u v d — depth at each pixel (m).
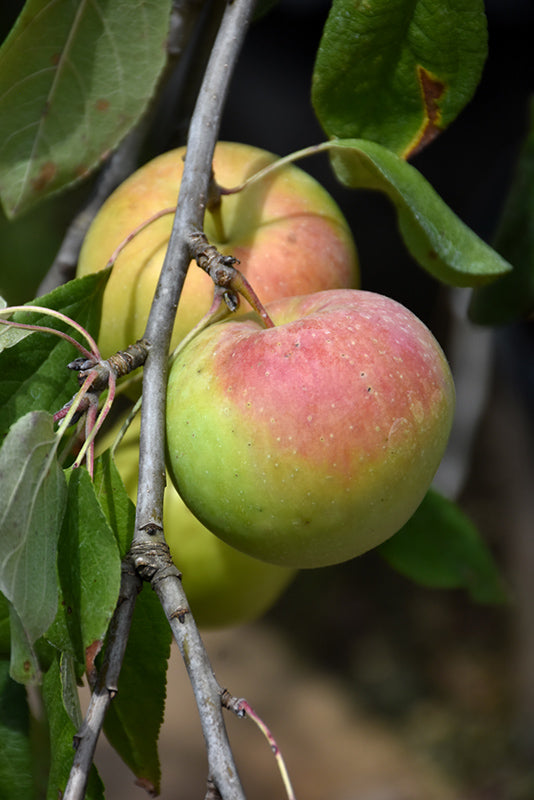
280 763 0.55
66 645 0.58
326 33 0.66
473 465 2.55
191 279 0.65
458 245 0.65
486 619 2.62
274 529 0.61
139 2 0.65
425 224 0.64
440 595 2.74
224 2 0.74
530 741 2.19
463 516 0.74
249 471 0.60
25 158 0.66
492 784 2.13
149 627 0.60
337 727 2.32
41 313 0.63
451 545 0.74
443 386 0.61
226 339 0.62
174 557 0.69
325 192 0.69
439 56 0.66
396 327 0.61
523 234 0.75
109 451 0.60
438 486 1.02
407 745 2.27
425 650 2.57
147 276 0.66
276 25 2.39
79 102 0.66
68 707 0.58
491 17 2.07
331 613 2.72
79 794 0.55
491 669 2.46
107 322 0.66
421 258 0.66
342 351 0.60
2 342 0.62
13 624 0.56
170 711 2.28
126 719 0.62
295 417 0.60
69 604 0.58
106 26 0.65
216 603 0.70
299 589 2.80
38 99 0.66
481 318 0.76
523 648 2.32
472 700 2.37
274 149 2.49
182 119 0.76
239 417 0.60
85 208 0.75
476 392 1.07
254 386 0.60
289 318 0.63
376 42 0.66
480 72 0.67
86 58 0.66
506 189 1.00
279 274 0.66
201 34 0.74
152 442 0.60
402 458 0.60
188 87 0.75
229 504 0.61
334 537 0.61
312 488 0.60
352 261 0.68
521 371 1.19
